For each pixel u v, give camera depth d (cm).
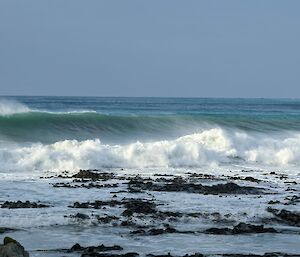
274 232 1791
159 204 2122
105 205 2075
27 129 4219
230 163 3491
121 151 3294
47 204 2091
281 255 1530
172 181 2667
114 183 2589
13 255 1316
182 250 1566
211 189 2456
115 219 1859
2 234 1684
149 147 3369
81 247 1554
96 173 2844
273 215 1984
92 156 3180
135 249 1562
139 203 2100
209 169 3234
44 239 1644
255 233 1772
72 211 1969
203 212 1991
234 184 2550
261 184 2686
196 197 2284
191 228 1811
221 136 3734
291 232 1802
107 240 1652
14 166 3006
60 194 2297
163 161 3316
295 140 3884
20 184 2523
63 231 1736
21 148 3303
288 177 2967
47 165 3069
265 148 3725
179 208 2061
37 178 2705
